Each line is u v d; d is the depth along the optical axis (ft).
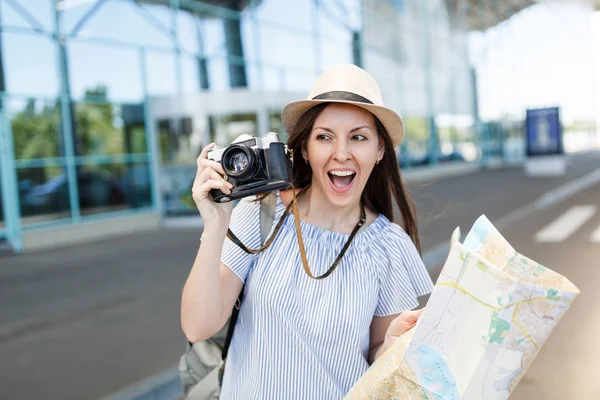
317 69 58.70
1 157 32.48
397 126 4.78
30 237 33.40
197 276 4.33
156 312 17.54
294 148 4.95
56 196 35.50
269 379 4.49
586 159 106.93
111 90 38.81
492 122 103.19
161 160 40.93
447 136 87.30
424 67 81.30
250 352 4.69
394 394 3.81
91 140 37.83
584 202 39.11
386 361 3.93
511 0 107.55
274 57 52.65
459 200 44.04
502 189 52.44
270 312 4.53
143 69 40.83
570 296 3.38
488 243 3.80
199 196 4.27
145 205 41.60
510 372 3.54
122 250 31.19
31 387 11.87
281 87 53.47
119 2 38.99
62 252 31.73
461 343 3.57
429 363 3.66
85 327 16.34
